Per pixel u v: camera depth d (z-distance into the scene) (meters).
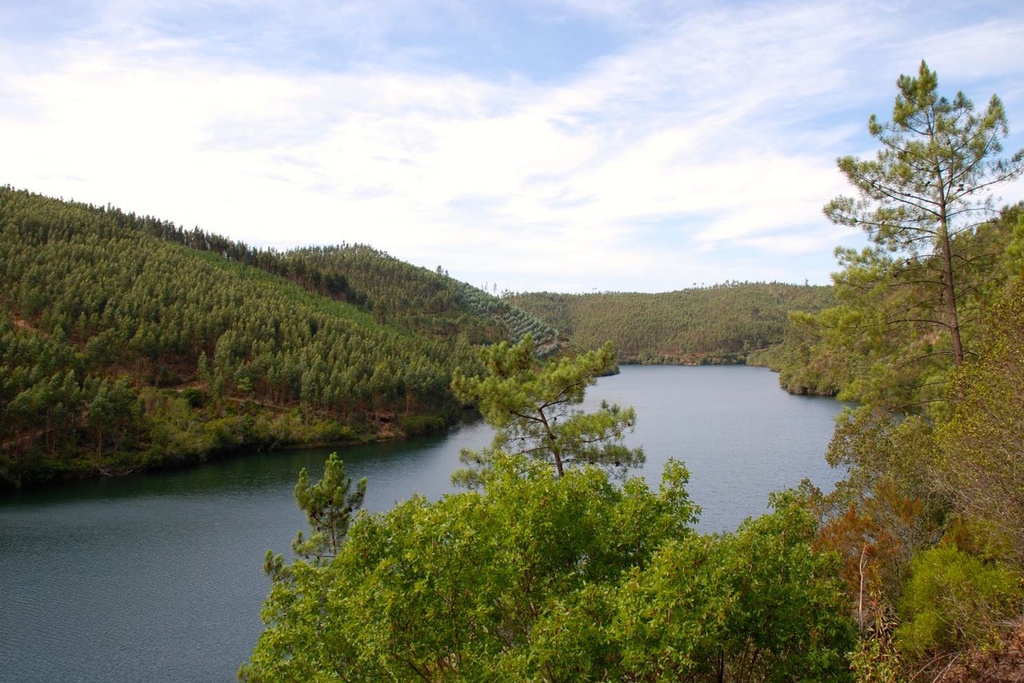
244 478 66.94
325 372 102.38
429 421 102.62
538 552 11.30
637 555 11.88
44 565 40.38
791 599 10.01
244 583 37.56
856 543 17.42
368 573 11.32
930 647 12.55
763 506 46.66
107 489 61.94
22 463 64.25
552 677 9.60
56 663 28.59
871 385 23.45
